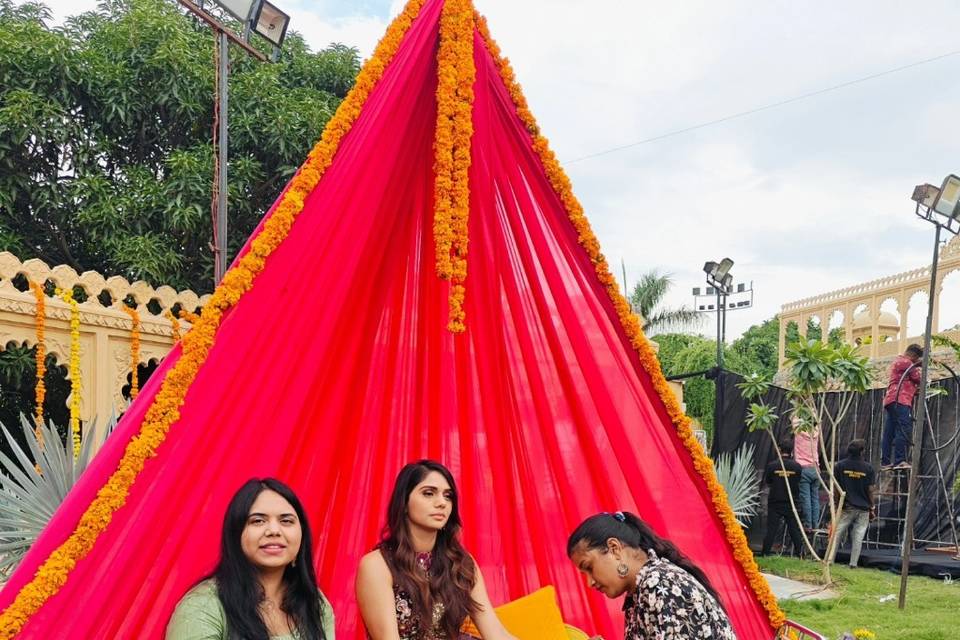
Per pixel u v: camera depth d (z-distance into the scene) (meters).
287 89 10.49
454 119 3.53
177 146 10.03
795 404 8.34
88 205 8.72
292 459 3.79
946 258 14.79
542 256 4.37
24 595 2.57
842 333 18.45
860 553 8.70
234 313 3.17
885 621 5.85
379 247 4.03
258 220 10.47
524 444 4.53
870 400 9.86
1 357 7.62
